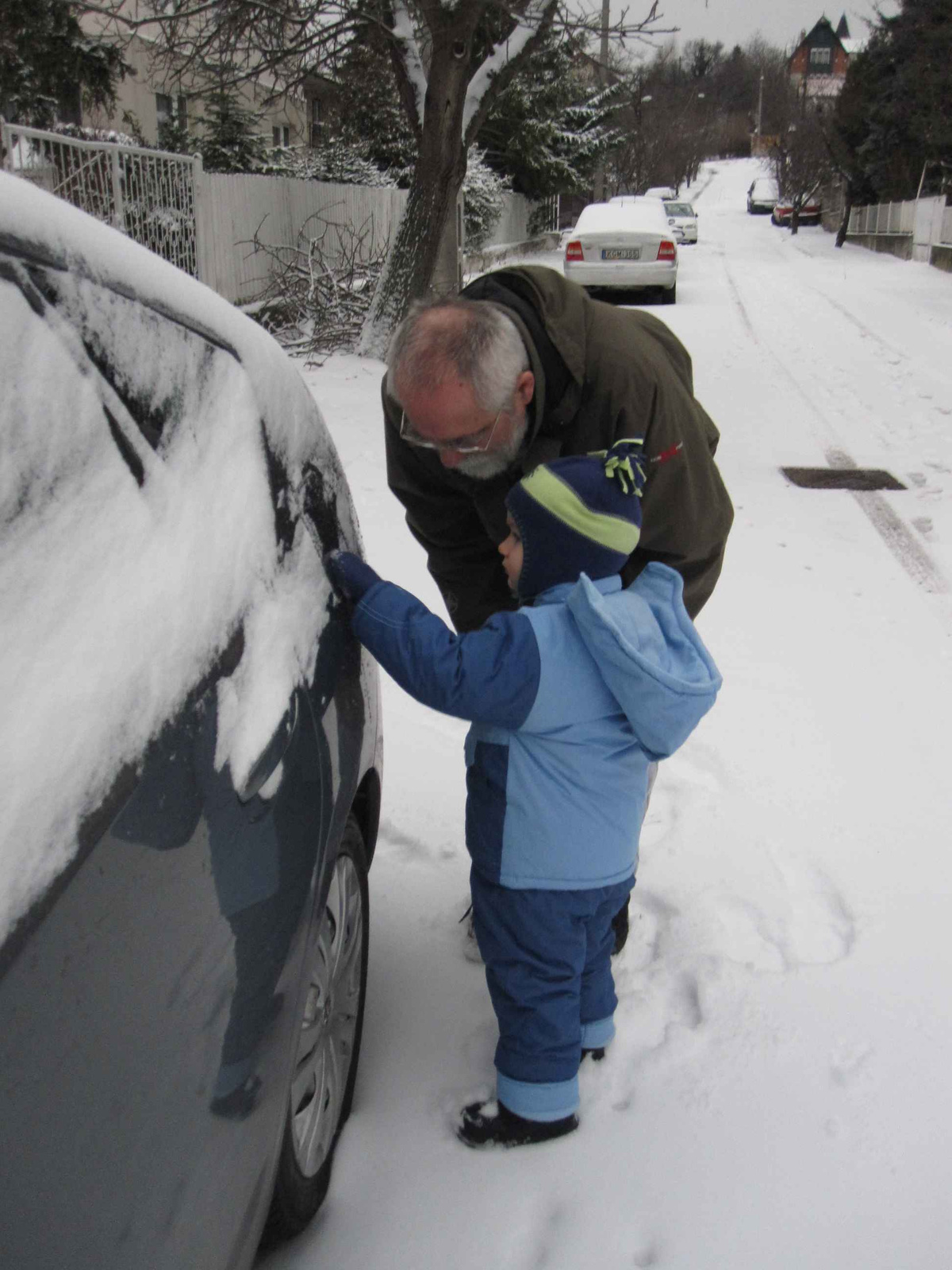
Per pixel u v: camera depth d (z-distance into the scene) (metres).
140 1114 1.10
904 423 8.41
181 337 1.62
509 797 1.96
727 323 14.44
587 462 1.91
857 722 3.80
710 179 75.19
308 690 1.71
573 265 16.98
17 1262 0.89
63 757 1.09
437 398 1.85
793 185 41.00
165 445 1.50
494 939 2.04
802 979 2.56
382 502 5.98
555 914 1.99
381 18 10.05
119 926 1.12
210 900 1.30
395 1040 2.35
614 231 16.83
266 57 10.08
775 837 3.12
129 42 11.13
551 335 2.00
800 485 6.67
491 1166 2.04
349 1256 1.85
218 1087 1.26
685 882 2.91
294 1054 1.54
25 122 12.68
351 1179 2.01
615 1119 2.16
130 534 1.35
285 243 12.80
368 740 2.05
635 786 2.02
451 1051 2.33
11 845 1.00
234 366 1.80
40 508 1.20
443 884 2.88
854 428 8.26
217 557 1.54
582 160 30.27
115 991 1.09
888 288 19.59
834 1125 2.16
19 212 1.27
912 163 31.28
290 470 1.91
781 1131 2.14
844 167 34.91
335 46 10.38
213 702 1.41
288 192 12.83
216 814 1.35
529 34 10.41
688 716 1.90
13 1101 0.93
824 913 2.81
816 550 5.50
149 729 1.25
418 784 3.35
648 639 1.90
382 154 20.22
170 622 1.36
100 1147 1.03
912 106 29.45
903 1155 2.10
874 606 4.82
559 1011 2.04
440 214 10.30
